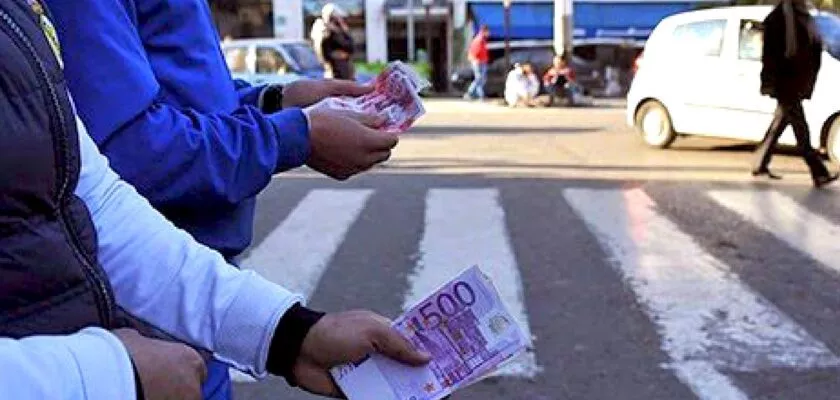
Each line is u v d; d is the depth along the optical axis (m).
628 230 7.61
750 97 12.16
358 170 1.76
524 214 8.34
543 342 4.92
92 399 1.07
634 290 5.85
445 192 9.60
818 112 11.18
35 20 1.28
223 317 1.43
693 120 12.78
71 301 1.25
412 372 1.42
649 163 11.78
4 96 1.17
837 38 11.51
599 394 4.29
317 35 15.30
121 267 1.40
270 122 1.66
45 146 1.22
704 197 9.16
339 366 1.42
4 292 1.18
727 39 12.48
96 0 1.51
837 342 4.89
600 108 22.31
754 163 10.49
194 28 1.71
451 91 30.22
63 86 1.29
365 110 1.82
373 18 31.98
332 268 6.47
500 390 4.31
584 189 9.68
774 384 4.37
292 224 8.01
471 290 1.45
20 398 1.02
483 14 31.86
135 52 1.55
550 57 26.66
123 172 1.50
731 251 6.88
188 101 1.67
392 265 6.54
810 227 7.72
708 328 5.13
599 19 32.28
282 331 1.43
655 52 13.29
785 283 6.01
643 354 4.75
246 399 4.23
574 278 6.14
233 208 1.72
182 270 1.44
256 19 31.39
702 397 4.24
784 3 9.77
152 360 1.15
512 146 13.99
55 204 1.25
